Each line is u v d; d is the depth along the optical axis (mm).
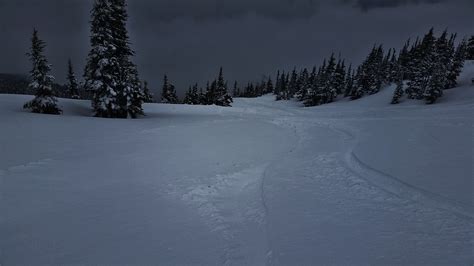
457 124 18641
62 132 18844
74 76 53969
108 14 28625
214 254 5559
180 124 26000
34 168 10828
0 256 5203
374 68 72188
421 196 7500
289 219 6625
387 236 5562
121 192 9031
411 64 73375
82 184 9555
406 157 11375
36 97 26906
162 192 9211
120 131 20984
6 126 18656
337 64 80562
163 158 13531
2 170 10211
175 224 6941
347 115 36812
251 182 10492
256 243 5930
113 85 28719
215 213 7750
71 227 6484
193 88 74438
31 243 5699
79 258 5258
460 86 54719
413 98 55375
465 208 6578
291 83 97062
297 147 15984
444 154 11414
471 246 5000
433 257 4715
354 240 5492
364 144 14758
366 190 8438
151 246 5805
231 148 15875
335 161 12102
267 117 34094
